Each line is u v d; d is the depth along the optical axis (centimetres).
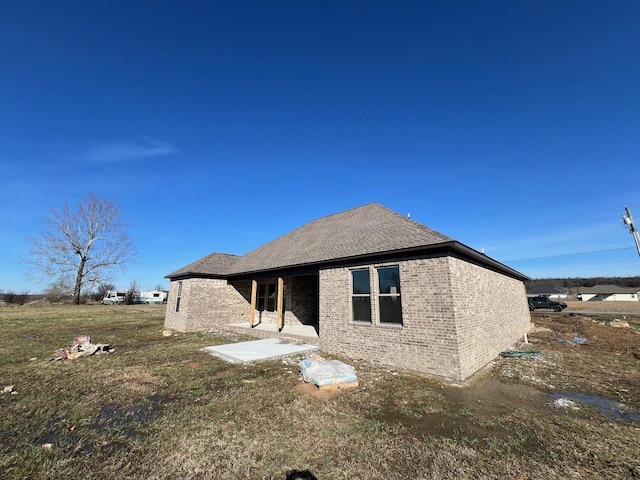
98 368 811
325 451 392
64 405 550
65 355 944
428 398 587
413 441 418
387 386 656
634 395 617
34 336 1400
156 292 5322
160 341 1262
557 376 754
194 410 523
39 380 705
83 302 4391
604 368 836
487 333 937
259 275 1461
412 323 798
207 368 806
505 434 441
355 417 494
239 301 1789
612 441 420
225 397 584
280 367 815
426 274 793
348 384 651
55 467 357
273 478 338
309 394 602
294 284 1573
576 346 1187
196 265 1720
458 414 513
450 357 720
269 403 553
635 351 1067
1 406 547
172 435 434
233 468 354
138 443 412
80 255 3862
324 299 1052
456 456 381
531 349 1121
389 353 835
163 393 614
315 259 1094
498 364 880
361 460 372
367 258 923
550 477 339
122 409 534
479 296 919
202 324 1636
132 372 768
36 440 425
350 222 1318
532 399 591
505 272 1269
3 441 422
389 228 1009
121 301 4569
